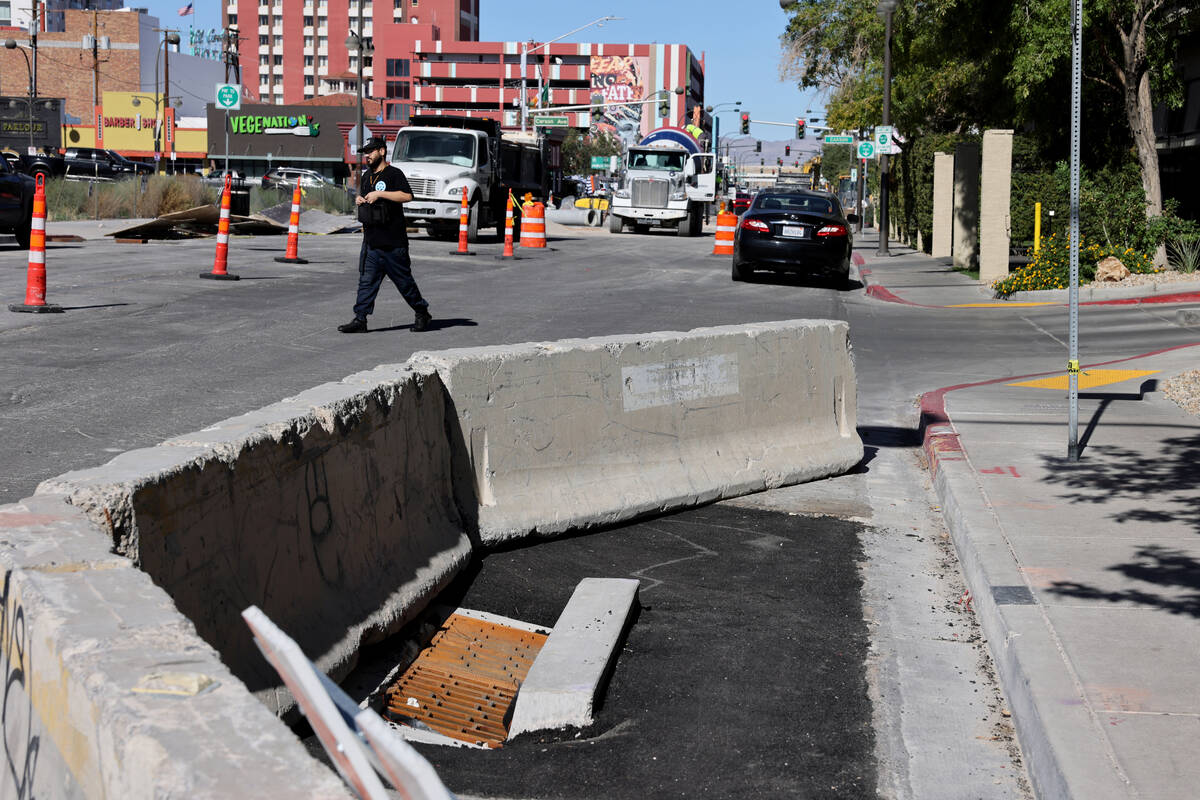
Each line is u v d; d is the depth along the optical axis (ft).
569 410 22.84
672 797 12.53
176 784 6.26
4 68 440.04
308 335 41.55
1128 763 11.94
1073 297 26.55
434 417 20.17
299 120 382.22
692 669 16.28
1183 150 83.92
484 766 13.12
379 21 605.31
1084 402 34.68
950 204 103.40
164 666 7.89
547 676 14.93
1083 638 15.49
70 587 9.44
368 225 42.16
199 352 36.73
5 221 70.13
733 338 26.32
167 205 119.75
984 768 13.41
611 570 20.80
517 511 21.66
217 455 13.48
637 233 148.46
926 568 21.27
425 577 18.29
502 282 65.87
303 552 15.28
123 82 442.91
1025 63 67.05
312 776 6.37
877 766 13.41
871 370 43.73
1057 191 72.54
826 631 17.93
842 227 73.00
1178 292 61.00
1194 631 15.78
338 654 15.12
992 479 24.95
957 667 16.53
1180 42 80.38
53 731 8.28
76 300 46.68
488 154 100.07
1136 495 23.48
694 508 24.94
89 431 25.82
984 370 43.27
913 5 87.30
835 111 153.17
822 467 27.94
